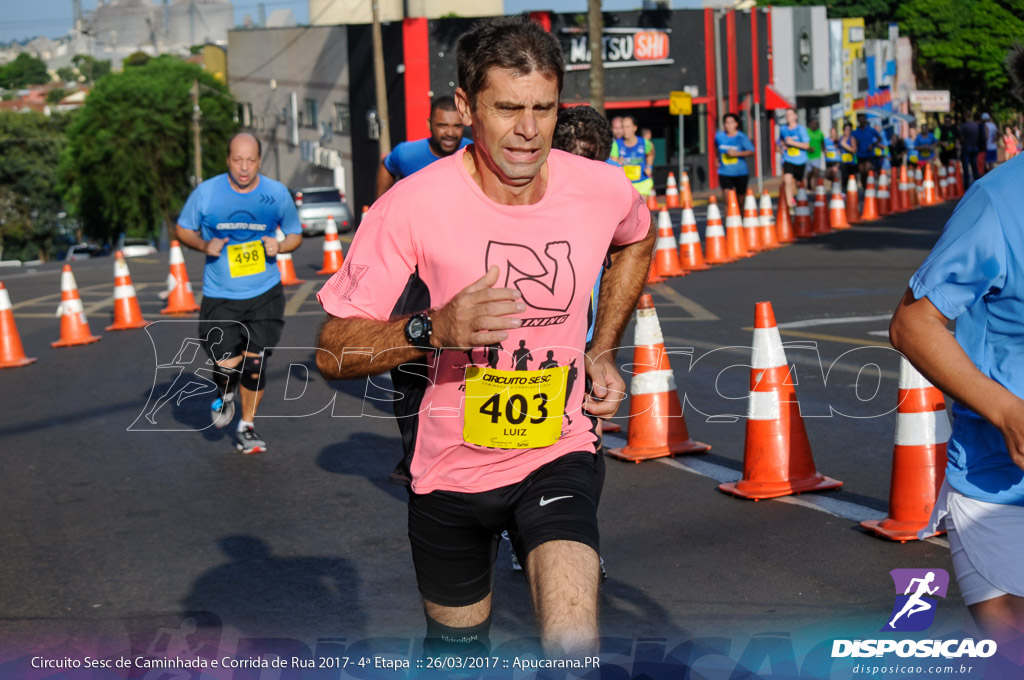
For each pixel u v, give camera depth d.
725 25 56.88
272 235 8.82
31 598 5.88
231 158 8.49
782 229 24.91
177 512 7.42
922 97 56.97
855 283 17.23
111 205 72.12
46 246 106.50
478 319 3.34
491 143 3.48
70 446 9.42
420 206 3.59
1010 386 3.24
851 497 7.08
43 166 102.31
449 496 3.76
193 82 71.69
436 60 52.03
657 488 7.47
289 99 67.81
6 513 7.56
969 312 3.28
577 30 52.00
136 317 16.39
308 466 8.47
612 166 3.82
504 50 3.41
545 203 3.64
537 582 3.38
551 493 3.64
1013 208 3.12
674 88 55.00
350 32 56.62
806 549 6.16
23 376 12.94
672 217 31.84
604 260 4.07
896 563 5.88
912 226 26.64
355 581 6.00
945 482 3.45
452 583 3.88
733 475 7.69
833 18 70.00
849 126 33.53
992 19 65.75
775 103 40.56
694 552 6.19
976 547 3.30
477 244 3.60
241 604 5.69
